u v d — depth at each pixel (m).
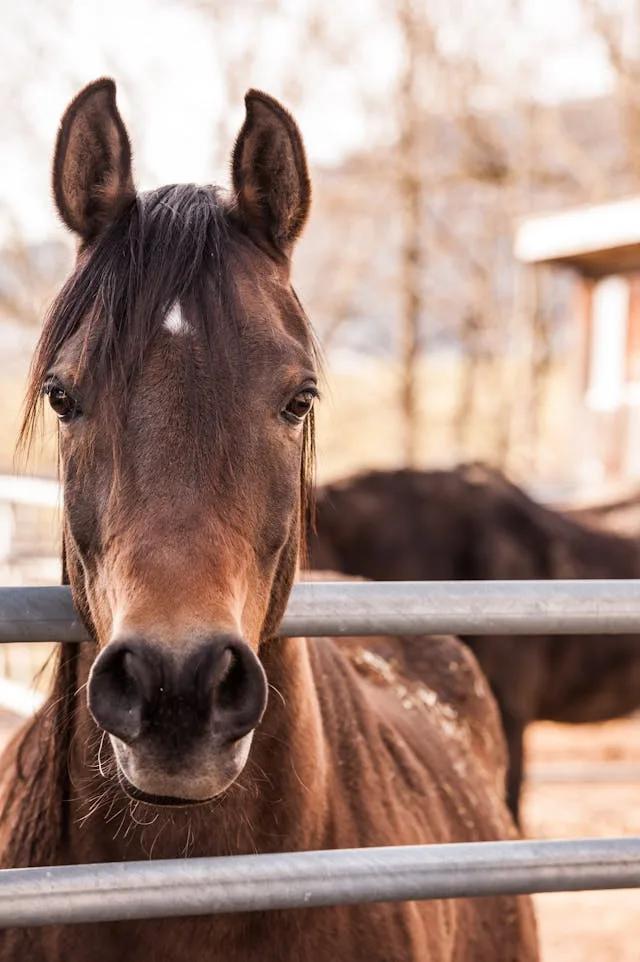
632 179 14.43
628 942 4.17
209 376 1.42
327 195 15.48
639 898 4.65
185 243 1.50
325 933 1.65
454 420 16.00
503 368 15.92
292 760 1.68
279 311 1.59
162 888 1.37
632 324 8.97
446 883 1.47
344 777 1.88
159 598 1.30
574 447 9.72
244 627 1.44
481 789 2.54
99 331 1.45
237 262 1.57
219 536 1.37
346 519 5.02
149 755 1.26
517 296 15.84
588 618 1.55
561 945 4.12
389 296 15.91
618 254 8.63
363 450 17.28
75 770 1.66
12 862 1.71
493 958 2.19
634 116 14.09
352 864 1.44
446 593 1.53
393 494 5.12
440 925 1.92
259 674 1.30
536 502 5.41
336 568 4.98
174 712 1.25
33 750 1.81
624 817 5.75
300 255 16.27
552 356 16.31
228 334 1.47
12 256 15.05
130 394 1.41
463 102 14.62
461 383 16.81
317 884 1.42
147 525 1.35
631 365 8.96
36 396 1.59
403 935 1.75
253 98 1.69
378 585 1.54
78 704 1.66
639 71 14.04
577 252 8.66
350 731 1.95
